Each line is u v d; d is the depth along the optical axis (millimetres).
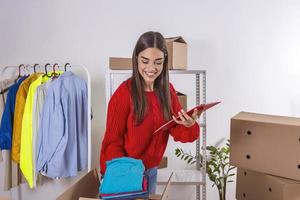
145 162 1410
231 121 1382
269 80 2344
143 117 1311
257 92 2350
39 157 1923
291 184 1212
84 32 2289
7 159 2062
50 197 2406
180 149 2281
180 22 2277
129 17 2271
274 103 2365
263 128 1294
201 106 1233
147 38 1259
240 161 1372
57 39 2301
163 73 1360
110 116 1331
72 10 2279
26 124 1950
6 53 2334
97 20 2279
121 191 1002
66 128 1909
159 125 1365
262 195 1348
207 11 2273
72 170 1966
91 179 1209
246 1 2279
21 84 1988
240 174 1493
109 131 1336
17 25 2307
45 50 2312
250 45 2309
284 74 2342
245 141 1349
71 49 2305
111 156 1277
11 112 2010
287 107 2373
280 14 2293
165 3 2264
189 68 2307
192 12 2270
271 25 2301
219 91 2344
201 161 2225
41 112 1927
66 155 1952
